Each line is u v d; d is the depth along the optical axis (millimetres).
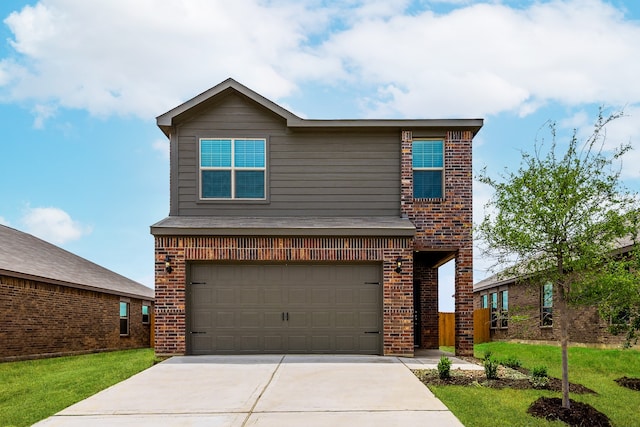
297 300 12867
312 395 8438
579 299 8148
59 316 17969
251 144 14242
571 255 8000
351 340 12812
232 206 14070
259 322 12812
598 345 15570
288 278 12922
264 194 14102
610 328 9914
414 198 13922
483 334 25750
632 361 12406
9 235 21016
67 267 20672
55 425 6918
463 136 14102
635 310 9742
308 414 7332
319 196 14125
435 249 13742
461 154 14039
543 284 8766
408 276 12742
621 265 7988
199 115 14281
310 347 12789
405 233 12641
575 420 7375
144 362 12258
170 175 14094
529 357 14453
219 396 8391
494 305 26969
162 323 12586
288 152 14227
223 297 12844
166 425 6859
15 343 15445
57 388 9641
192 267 12906
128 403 7992
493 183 8523
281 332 12797
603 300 8070
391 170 14203
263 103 13938
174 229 12617
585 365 12430
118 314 22922
